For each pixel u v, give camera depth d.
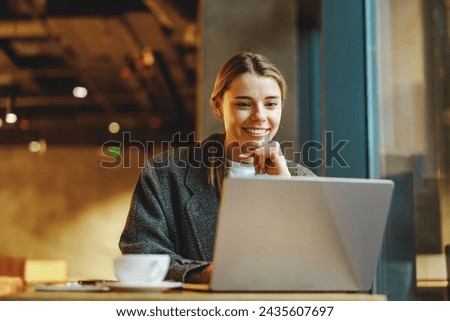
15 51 10.64
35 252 14.47
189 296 1.72
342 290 1.93
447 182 3.73
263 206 1.79
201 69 5.92
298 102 5.80
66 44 10.21
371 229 1.89
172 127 14.05
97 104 13.47
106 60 10.94
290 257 1.85
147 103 13.12
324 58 4.47
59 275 8.69
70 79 12.21
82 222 14.56
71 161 14.71
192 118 13.90
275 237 1.82
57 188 14.66
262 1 5.95
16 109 13.70
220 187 2.64
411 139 3.98
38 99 13.26
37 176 14.71
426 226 3.77
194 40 9.59
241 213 1.77
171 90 11.97
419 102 3.96
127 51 10.48
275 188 1.78
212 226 2.59
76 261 14.44
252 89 2.61
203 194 2.63
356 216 1.87
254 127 2.63
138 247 2.38
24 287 7.34
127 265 1.93
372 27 4.38
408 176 3.96
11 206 14.63
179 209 2.61
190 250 2.57
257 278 1.85
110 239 14.48
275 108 2.66
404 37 4.10
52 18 9.07
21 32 9.72
